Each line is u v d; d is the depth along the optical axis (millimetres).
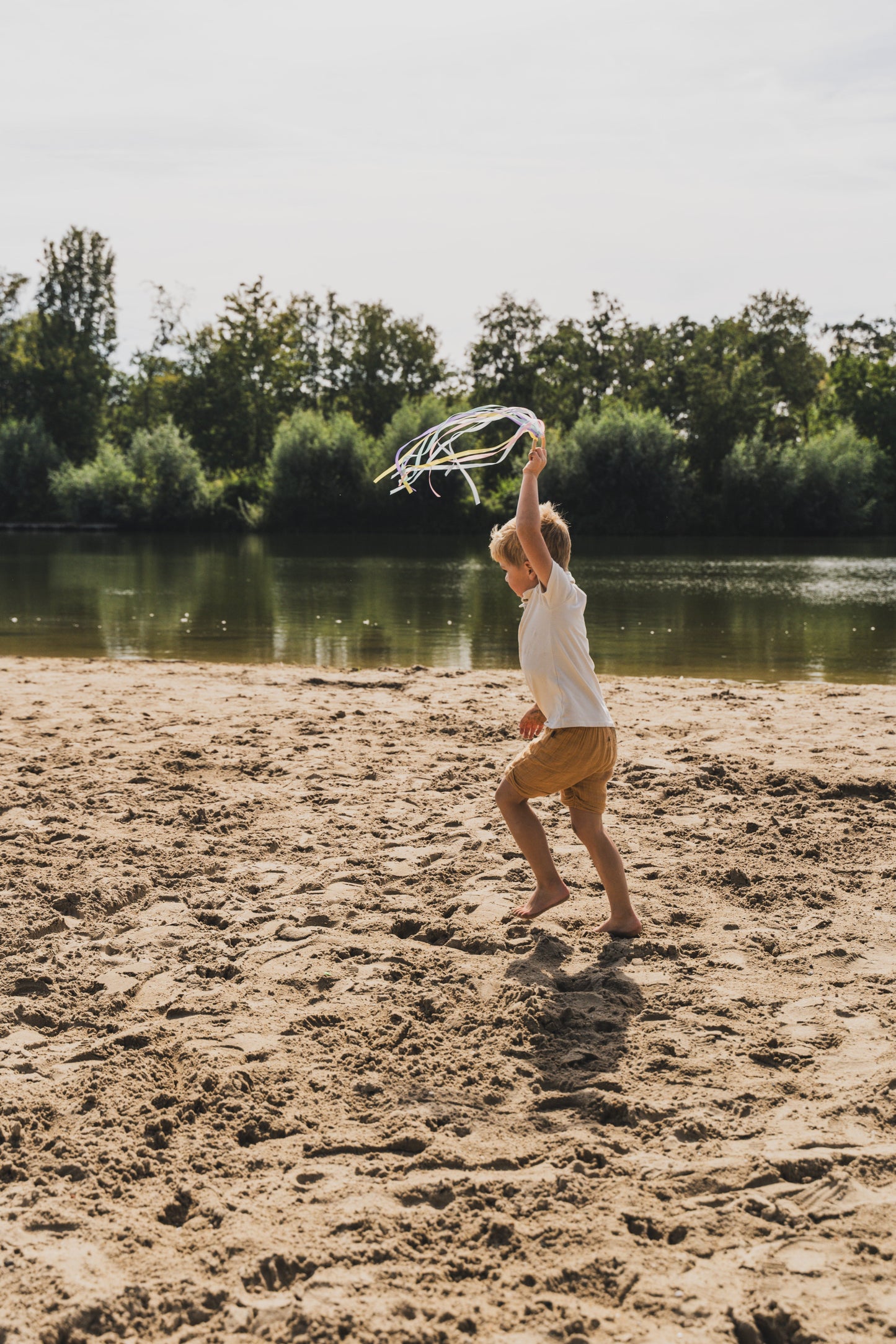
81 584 26109
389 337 79562
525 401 73125
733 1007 3752
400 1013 3723
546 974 4047
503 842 5559
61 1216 2615
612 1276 2396
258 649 14750
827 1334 2205
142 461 65938
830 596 23766
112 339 77812
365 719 8883
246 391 76438
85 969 4180
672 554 44250
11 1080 3324
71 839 5680
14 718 8867
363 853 5469
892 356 80875
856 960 4180
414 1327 2225
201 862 5359
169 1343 2213
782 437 79500
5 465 69062
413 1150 2934
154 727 8523
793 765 7184
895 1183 2748
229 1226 2582
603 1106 3109
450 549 45844
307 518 65125
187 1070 3340
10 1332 2213
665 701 9844
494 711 9289
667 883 5008
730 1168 2791
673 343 77750
